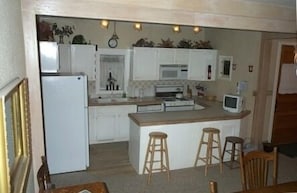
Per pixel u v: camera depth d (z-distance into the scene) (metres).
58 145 3.95
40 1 2.33
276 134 5.42
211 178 3.91
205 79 5.99
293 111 5.50
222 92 5.77
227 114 4.43
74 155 4.07
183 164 4.23
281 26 3.47
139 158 3.96
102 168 4.23
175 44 6.14
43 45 3.95
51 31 4.84
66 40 5.25
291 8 3.45
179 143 4.12
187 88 6.39
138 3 2.71
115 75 5.82
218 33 5.84
